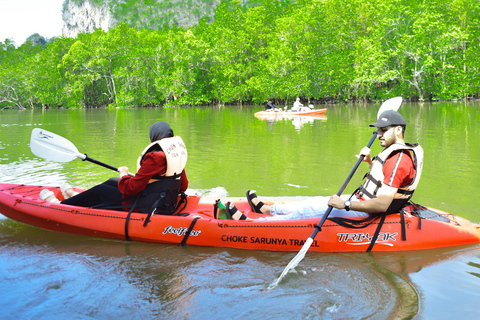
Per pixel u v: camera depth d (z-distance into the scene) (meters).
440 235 3.50
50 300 2.71
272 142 9.94
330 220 3.48
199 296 2.75
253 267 3.23
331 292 2.77
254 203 4.13
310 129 12.93
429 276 2.98
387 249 3.47
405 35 31.06
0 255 3.51
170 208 3.95
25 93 50.59
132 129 14.50
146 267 3.24
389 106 4.31
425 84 33.03
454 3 31.42
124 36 48.09
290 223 3.53
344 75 35.69
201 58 43.19
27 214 4.17
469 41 31.98
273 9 47.62
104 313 2.54
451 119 14.95
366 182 3.46
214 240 3.68
